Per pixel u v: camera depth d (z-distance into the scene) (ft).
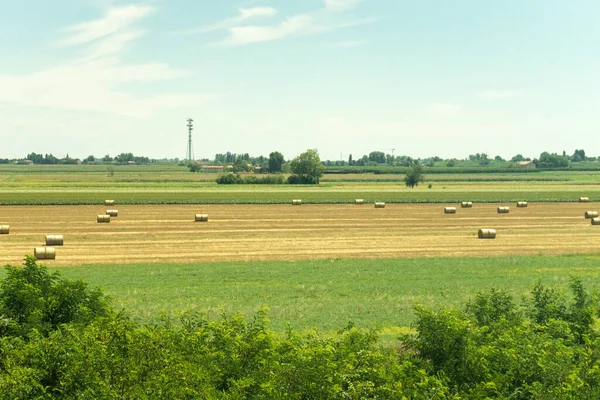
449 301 193.77
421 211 500.33
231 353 97.55
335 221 426.10
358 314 176.04
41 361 90.89
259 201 565.53
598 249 311.27
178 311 118.21
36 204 521.24
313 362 87.97
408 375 95.66
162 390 82.79
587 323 126.11
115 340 96.17
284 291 207.10
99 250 292.81
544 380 92.89
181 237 340.59
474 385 95.76
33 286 116.16
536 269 253.44
